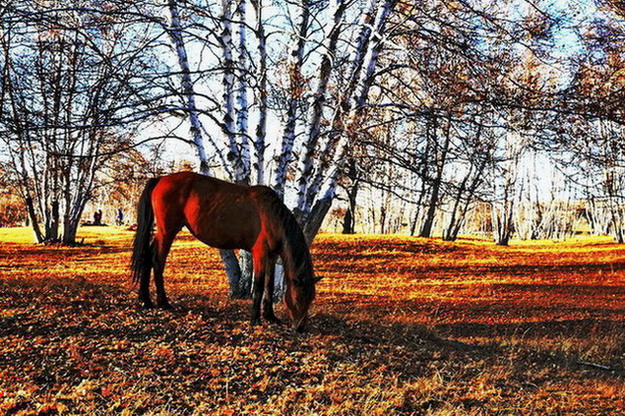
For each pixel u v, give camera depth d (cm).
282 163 1193
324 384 693
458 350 967
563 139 962
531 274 2580
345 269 2512
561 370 931
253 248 854
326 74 1141
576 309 1680
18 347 678
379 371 762
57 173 2844
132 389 612
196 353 727
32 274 1738
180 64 1197
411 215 4806
